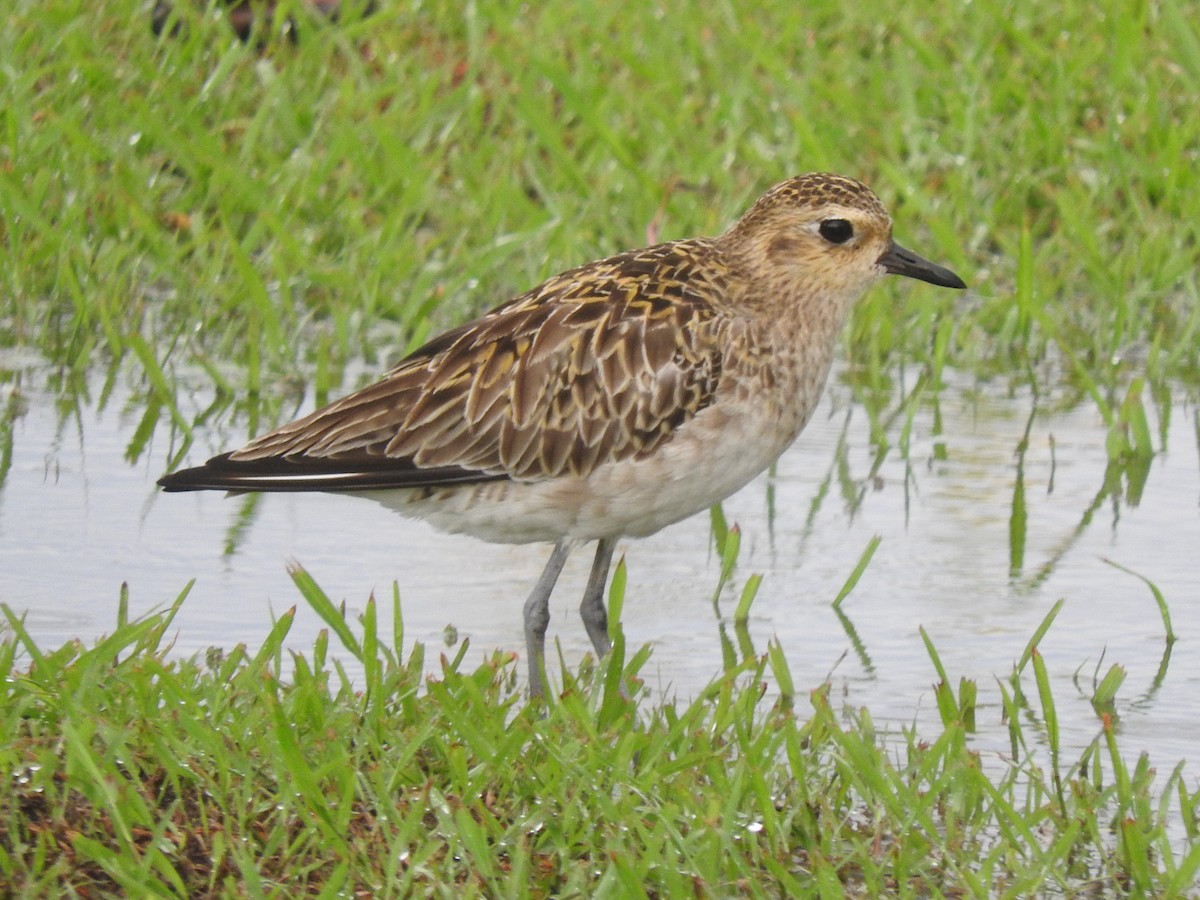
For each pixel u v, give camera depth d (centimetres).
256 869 844
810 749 984
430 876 842
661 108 1806
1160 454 1453
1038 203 1802
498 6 1991
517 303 1117
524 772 914
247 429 1448
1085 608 1193
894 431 1493
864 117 1861
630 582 1241
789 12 2008
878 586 1225
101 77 1811
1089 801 919
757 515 1345
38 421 1449
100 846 822
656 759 923
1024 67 1933
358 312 1616
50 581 1185
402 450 1077
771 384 1109
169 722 912
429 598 1204
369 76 1945
